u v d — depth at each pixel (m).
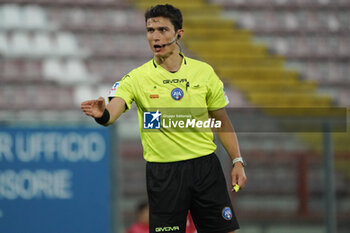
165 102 12.01
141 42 39.97
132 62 38.56
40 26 39.66
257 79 38.94
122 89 12.09
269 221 27.95
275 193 28.23
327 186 26.33
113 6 41.81
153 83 12.06
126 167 26.70
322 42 42.16
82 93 35.59
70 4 41.41
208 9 42.88
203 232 12.34
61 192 24.23
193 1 43.06
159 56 11.98
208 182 12.07
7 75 35.84
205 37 41.31
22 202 24.12
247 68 39.56
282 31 42.41
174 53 12.10
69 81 36.28
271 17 43.22
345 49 42.00
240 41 41.38
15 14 40.00
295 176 28.25
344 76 40.22
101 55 38.53
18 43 38.22
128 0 42.38
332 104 38.16
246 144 28.61
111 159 24.50
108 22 40.84
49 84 35.78
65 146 24.31
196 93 12.08
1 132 24.06
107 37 39.81
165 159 11.99
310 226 27.86
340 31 43.22
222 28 41.97
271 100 37.47
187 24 41.78
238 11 43.16
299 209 27.98
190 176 11.98
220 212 12.12
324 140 26.58
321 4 44.59
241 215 27.89
